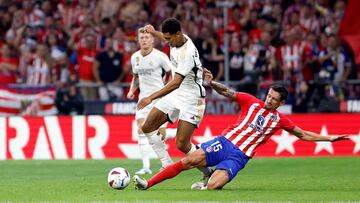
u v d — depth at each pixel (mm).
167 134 44438
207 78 33875
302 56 65938
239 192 32312
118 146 58688
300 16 72312
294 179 40312
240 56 66312
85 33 71188
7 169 48625
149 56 44750
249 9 71938
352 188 35062
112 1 74562
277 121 33625
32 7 76125
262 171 45688
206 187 33406
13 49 72750
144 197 30453
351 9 66625
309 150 58000
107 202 29062
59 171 46812
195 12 73250
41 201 29812
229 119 58375
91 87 63219
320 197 30672
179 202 28672
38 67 69062
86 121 58812
